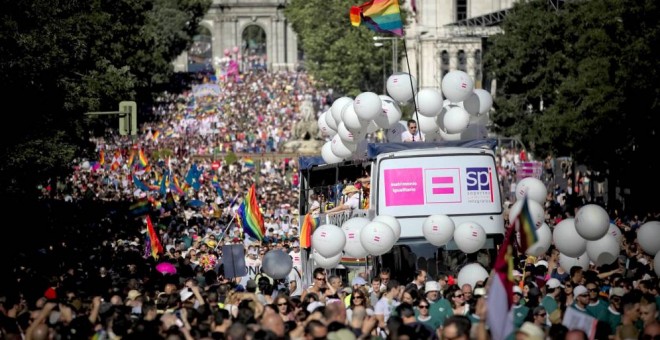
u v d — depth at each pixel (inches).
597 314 1469.0
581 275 1606.8
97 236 2947.8
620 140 3686.0
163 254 2388.0
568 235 1771.7
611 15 3688.5
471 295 1531.7
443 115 2133.4
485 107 2137.1
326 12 7421.3
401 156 1957.4
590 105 3686.0
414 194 1952.5
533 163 4060.0
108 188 4507.9
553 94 5017.2
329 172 2367.1
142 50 4694.9
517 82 5231.3
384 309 1560.0
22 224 2620.6
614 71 3683.6
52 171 2743.6
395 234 1825.8
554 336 1235.2
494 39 5472.4
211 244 2630.4
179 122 7628.0
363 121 2094.0
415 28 7691.9
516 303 1520.7
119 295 1628.9
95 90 3361.2
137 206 3235.7
